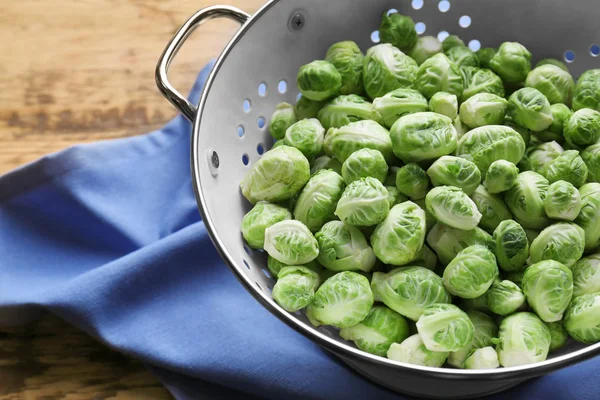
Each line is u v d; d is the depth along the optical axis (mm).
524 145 693
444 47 773
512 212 687
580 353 583
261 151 760
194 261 760
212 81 679
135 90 861
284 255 668
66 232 796
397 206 667
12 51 875
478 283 642
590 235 677
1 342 755
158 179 812
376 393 705
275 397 718
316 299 658
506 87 766
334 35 766
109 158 804
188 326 740
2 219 787
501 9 765
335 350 595
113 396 736
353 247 672
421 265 678
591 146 708
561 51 773
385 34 758
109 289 744
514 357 635
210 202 664
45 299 735
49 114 848
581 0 738
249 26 701
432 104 706
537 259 663
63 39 883
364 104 730
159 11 899
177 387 728
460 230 669
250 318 743
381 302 678
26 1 897
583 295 653
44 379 742
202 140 667
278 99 764
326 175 695
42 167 780
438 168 672
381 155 686
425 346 640
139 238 790
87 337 758
